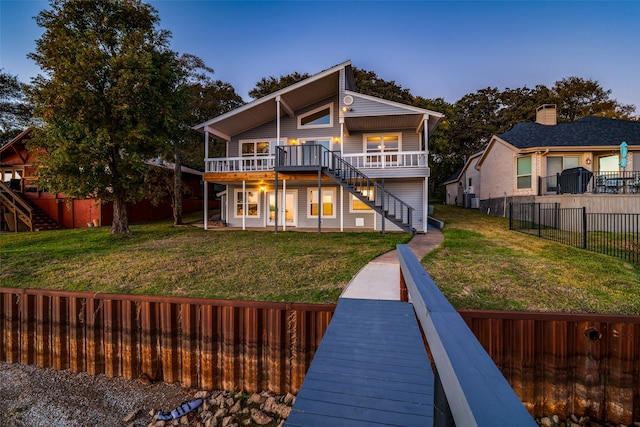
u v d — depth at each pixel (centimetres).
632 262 675
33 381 506
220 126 1485
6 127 2425
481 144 3541
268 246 963
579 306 450
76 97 1059
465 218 1669
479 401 80
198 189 2566
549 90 3656
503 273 607
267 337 448
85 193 1121
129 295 504
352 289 524
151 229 1427
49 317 546
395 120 1384
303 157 1317
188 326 473
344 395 189
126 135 1123
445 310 159
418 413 170
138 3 1217
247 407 423
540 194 1455
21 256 859
